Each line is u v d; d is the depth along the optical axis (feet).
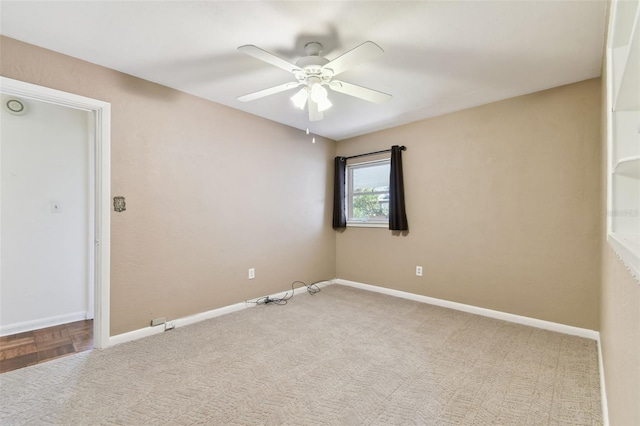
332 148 15.23
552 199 9.15
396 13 5.76
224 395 5.87
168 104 9.20
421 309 11.10
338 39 6.64
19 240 9.22
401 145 12.78
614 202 4.14
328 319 10.05
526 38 6.56
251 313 10.66
